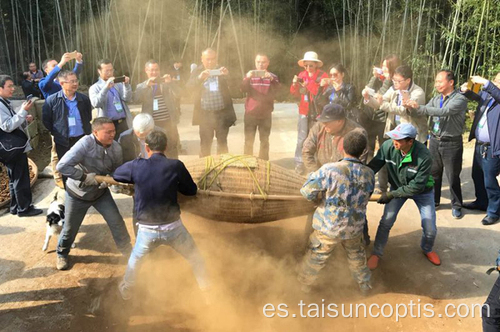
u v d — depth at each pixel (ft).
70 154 11.99
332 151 12.94
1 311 11.99
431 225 13.71
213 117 19.84
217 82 19.47
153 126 13.01
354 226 11.40
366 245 15.11
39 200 18.71
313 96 18.84
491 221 16.39
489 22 25.58
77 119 16.58
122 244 13.66
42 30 42.19
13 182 16.74
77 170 11.96
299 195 12.69
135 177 10.89
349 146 11.16
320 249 11.80
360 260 12.14
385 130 17.61
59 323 11.58
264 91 19.80
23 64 45.06
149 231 11.07
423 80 31.30
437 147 16.65
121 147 13.29
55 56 45.98
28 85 33.60
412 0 30.66
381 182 18.04
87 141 12.26
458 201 16.97
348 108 16.39
